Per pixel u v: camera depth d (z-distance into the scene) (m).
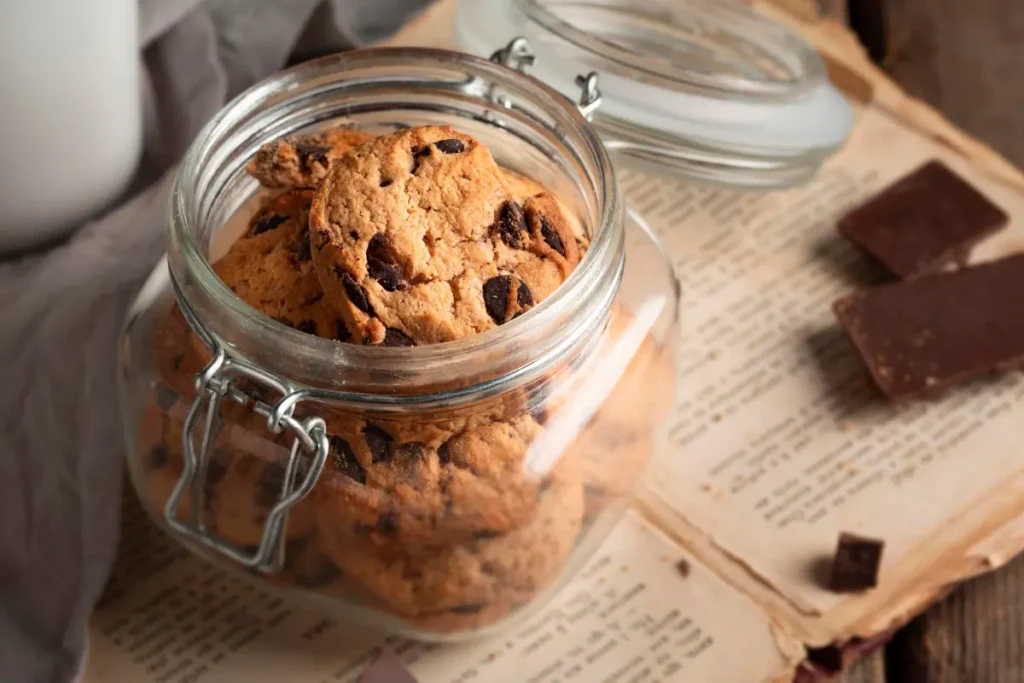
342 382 0.36
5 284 0.47
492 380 0.37
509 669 0.42
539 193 0.39
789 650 0.43
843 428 0.47
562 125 0.40
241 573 0.42
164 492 0.41
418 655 0.42
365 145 0.38
